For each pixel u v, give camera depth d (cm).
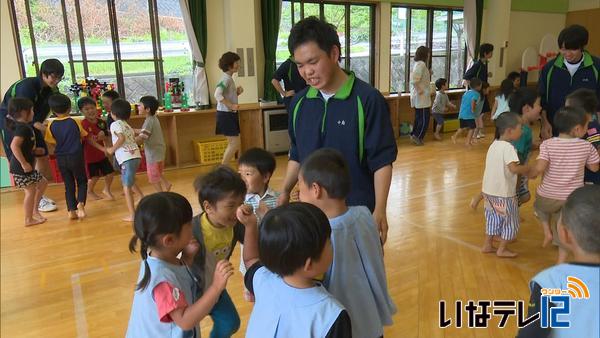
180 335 123
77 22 515
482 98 664
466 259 284
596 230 98
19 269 282
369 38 732
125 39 545
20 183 348
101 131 416
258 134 600
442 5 782
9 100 349
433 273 266
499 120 271
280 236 102
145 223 123
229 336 169
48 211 394
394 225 346
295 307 105
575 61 299
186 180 497
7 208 404
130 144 360
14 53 484
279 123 608
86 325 220
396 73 775
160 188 404
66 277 271
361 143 150
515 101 304
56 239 330
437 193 430
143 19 552
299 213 104
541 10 913
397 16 750
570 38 288
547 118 322
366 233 130
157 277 123
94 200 424
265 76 622
